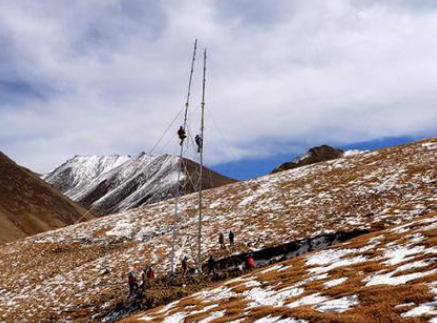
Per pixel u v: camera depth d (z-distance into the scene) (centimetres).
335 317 1455
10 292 5159
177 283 3912
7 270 6128
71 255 6322
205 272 4150
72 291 4634
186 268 4103
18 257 6662
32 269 5966
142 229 6869
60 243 6994
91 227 7606
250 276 3275
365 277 2038
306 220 4850
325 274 2445
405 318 1280
